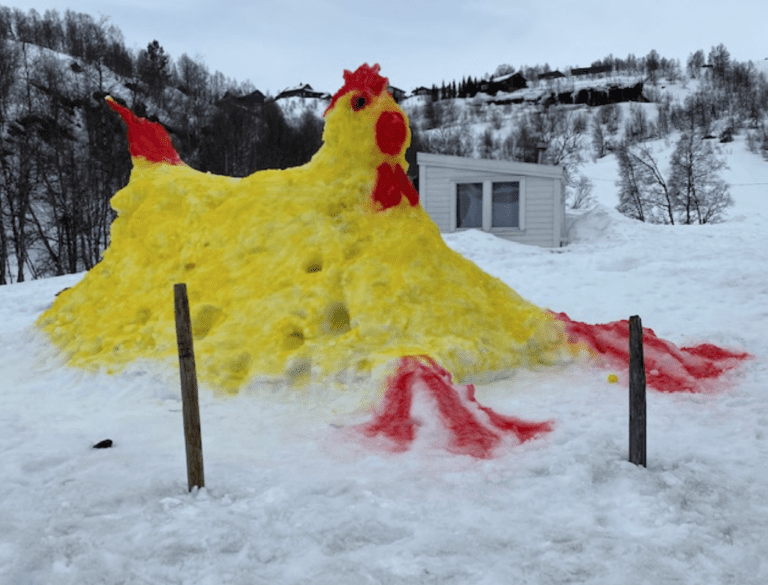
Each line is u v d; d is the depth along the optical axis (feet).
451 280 22.70
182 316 12.68
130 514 11.85
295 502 12.30
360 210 23.82
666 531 10.90
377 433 16.52
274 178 25.39
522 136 375.04
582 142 368.89
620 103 512.63
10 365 24.84
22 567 10.03
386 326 20.56
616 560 10.00
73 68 205.16
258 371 20.07
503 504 12.22
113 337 23.29
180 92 248.93
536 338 22.88
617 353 22.79
